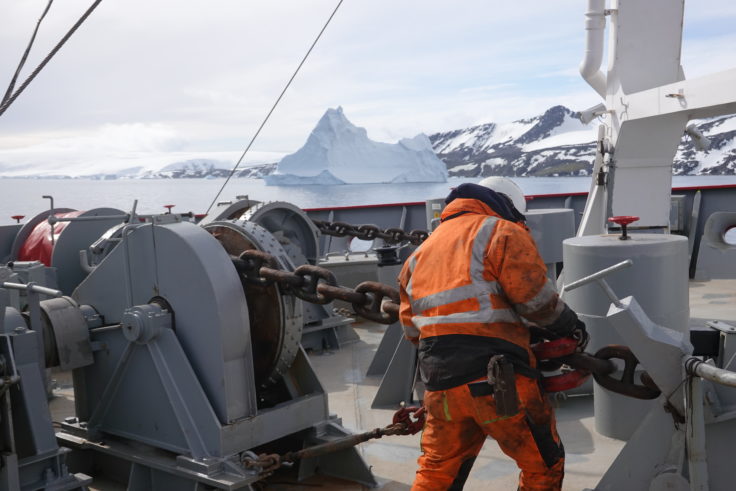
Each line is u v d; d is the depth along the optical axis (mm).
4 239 8211
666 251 3877
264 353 3746
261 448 3982
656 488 2738
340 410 4918
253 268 3617
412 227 11109
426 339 2457
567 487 3529
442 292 2412
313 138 181250
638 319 2477
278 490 3613
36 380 3236
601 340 4043
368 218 11344
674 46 6684
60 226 6969
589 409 4711
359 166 181500
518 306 2332
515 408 2271
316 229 7141
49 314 3643
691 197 9875
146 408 3574
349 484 3639
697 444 2547
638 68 6688
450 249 2457
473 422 2510
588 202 7293
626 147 6730
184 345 3451
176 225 3500
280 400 3904
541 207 11023
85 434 3875
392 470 3824
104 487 3779
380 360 5793
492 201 2600
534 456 2408
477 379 2340
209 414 3277
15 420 3248
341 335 6980
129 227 3623
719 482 2691
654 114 6039
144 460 3469
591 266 4008
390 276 6973
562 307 2363
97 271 3844
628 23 6648
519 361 2355
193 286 3367
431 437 2559
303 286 3445
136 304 3660
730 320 6883
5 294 3145
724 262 9305
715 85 5223
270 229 6738
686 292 4027
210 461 3223
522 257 2314
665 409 2643
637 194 6848
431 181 181375
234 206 6883
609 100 6898
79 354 3711
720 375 2305
